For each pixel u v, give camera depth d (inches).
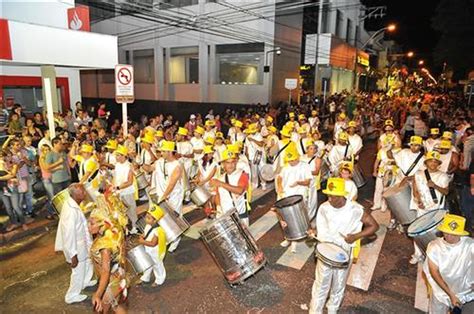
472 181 265.3
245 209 223.5
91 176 257.9
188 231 279.9
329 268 155.3
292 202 199.2
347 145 333.1
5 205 271.6
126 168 259.3
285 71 943.7
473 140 345.7
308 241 203.6
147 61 1079.6
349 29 1501.0
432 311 150.0
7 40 309.4
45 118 425.1
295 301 188.4
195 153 374.3
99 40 399.9
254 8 866.1
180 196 247.9
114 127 502.3
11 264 227.1
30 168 318.0
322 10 1195.3
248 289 199.6
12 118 393.7
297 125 470.6
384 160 309.9
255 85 896.9
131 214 261.6
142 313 178.5
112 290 152.7
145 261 188.4
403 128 601.0
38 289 199.2
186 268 223.6
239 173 217.5
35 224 287.6
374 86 1941.4
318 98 1053.2
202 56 956.0
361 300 188.9
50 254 240.8
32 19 433.4
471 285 141.3
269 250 247.6
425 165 225.3
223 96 951.0
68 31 365.7
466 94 1228.5
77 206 181.8
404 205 225.9
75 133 460.1
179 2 969.5
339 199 154.9
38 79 486.3
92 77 1222.3
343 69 1365.7
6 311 179.5
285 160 235.8
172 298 191.5
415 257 225.0
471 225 268.2
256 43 883.4
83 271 186.2
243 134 434.0
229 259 181.0
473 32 1050.1
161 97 1059.3
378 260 232.7
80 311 179.9
